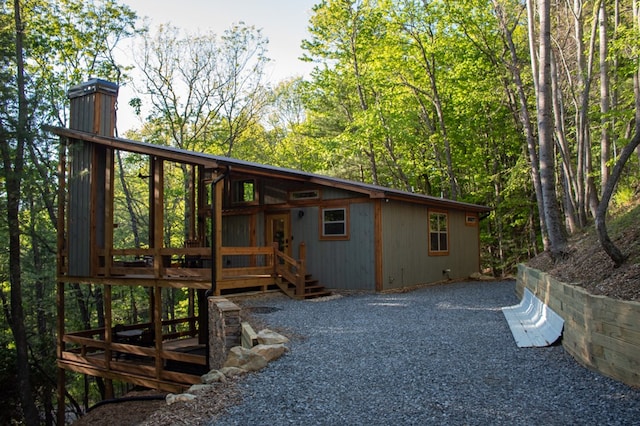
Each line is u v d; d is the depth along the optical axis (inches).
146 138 903.7
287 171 486.9
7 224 517.3
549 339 242.2
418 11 814.5
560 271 315.3
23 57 594.2
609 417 142.4
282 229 567.5
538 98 385.1
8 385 530.3
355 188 505.7
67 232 473.7
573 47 648.4
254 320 327.0
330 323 315.0
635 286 198.2
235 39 935.0
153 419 161.8
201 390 188.9
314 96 1009.5
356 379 192.2
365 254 513.0
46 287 651.5
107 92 477.4
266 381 193.5
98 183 459.5
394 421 148.3
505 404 158.6
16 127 478.9
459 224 689.6
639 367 163.5
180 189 859.4
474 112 872.3
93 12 768.9
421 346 246.1
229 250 404.5
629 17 569.9
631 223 308.3
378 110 871.7
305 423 150.5
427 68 869.2
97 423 364.2
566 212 573.9
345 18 875.4
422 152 1013.2
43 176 527.5
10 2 596.7
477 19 723.4
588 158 526.6
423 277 588.1
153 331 454.0
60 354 469.1
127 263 440.8
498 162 943.7
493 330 285.3
